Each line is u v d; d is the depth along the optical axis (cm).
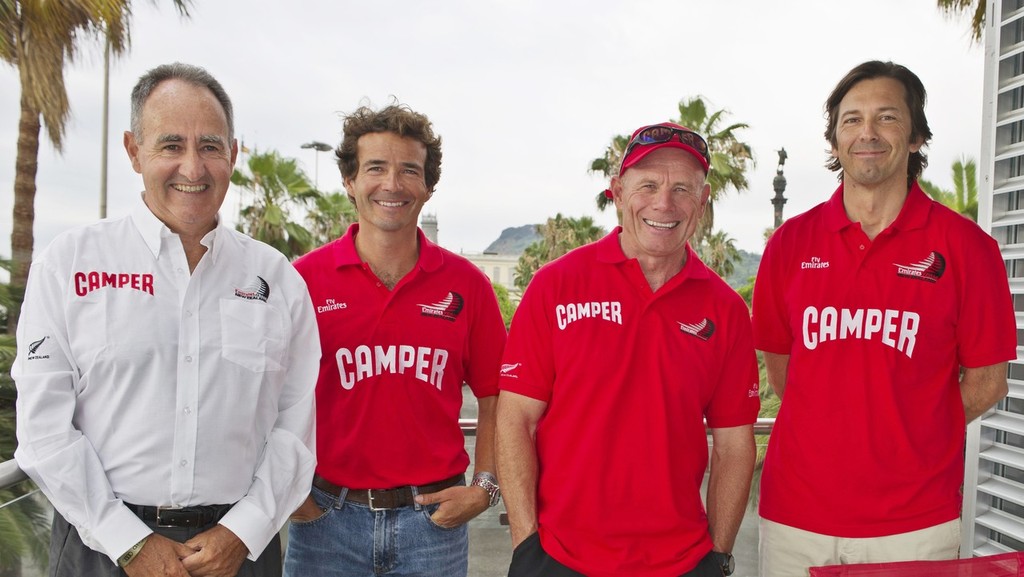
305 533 206
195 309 157
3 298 781
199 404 154
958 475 194
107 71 1473
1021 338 198
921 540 186
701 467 182
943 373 191
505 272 7381
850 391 190
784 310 210
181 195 154
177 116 153
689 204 174
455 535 214
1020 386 199
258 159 2005
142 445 150
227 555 154
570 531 174
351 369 202
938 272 188
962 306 189
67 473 141
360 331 203
